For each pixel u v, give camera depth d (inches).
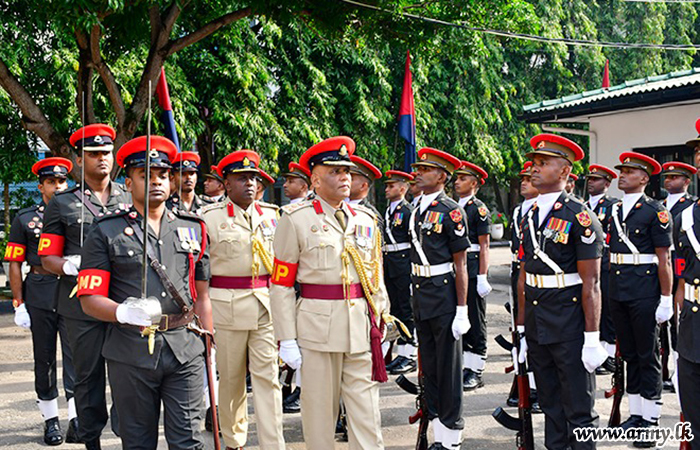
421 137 693.9
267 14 391.2
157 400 134.5
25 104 393.4
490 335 353.1
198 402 136.6
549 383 164.9
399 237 297.6
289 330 150.9
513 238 255.4
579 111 477.7
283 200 797.9
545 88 861.2
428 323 189.9
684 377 149.5
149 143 125.0
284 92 576.1
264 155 543.8
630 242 209.6
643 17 863.7
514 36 439.8
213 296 182.2
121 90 463.5
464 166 269.7
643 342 202.4
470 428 214.2
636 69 866.1
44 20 403.9
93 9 303.4
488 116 750.5
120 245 131.9
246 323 179.5
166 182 137.6
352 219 157.5
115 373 132.1
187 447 132.5
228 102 523.2
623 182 218.1
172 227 139.7
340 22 405.4
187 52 511.2
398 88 677.3
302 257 153.1
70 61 453.4
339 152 154.3
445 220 187.3
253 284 183.2
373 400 153.3
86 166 183.5
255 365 181.5
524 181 251.3
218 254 182.9
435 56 469.4
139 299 126.2
